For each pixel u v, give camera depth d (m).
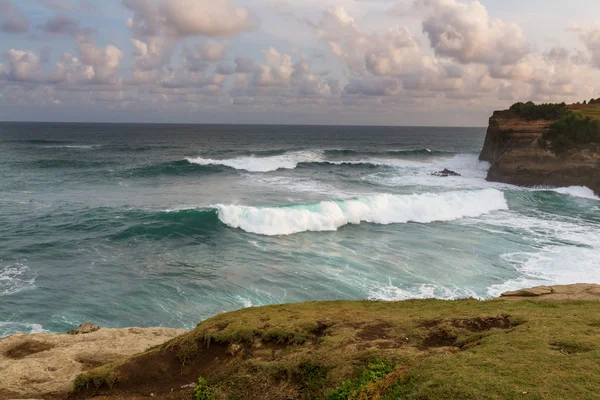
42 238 28.27
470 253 26.14
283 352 10.53
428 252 26.41
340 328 11.31
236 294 20.61
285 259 25.25
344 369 9.16
